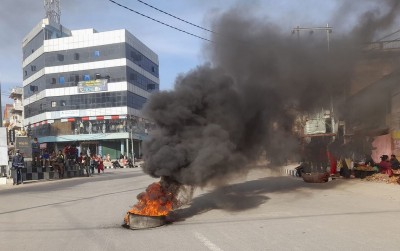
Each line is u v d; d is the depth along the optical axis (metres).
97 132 57.06
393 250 5.62
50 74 59.72
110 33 57.81
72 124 58.16
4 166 21.30
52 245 6.49
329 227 7.23
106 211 10.07
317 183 15.12
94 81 57.66
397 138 17.73
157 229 7.68
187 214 9.27
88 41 58.41
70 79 58.97
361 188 13.14
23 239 7.00
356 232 6.77
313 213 8.77
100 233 7.41
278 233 6.87
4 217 9.52
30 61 66.50
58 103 59.25
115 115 56.81
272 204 10.37
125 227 8.00
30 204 11.70
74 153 25.14
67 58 59.25
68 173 24.06
